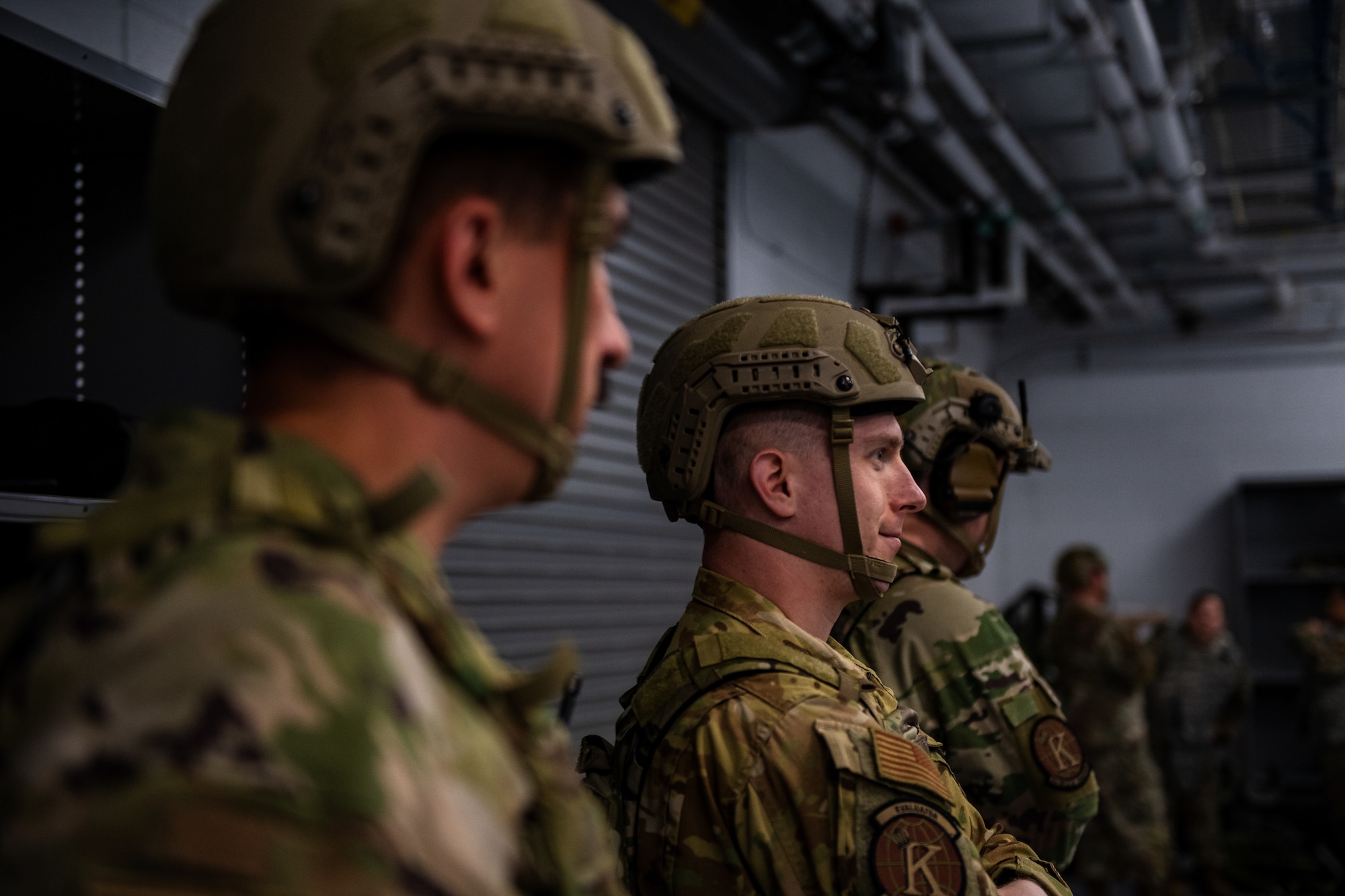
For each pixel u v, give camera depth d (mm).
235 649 430
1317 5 4297
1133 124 4988
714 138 4633
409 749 456
